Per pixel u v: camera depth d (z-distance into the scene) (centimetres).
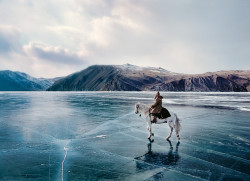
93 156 713
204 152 750
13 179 532
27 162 657
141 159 679
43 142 902
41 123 1386
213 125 1297
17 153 749
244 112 1983
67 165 629
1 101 4059
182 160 667
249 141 900
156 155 720
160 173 566
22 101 4056
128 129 1185
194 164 631
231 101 3750
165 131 1136
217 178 534
